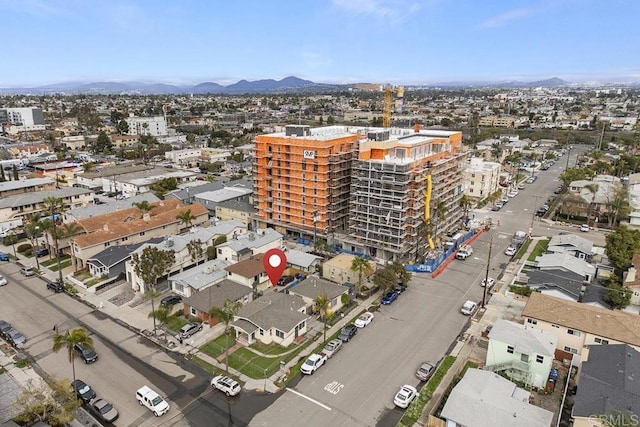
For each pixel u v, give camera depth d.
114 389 49.91
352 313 68.19
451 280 80.62
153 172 155.50
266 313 61.41
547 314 58.97
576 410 42.56
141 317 65.94
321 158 93.25
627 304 66.19
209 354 56.81
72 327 62.72
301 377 52.44
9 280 78.31
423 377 51.81
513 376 51.50
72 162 173.50
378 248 88.38
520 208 131.12
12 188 120.19
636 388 44.38
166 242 81.06
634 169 165.75
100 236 84.56
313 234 97.38
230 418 45.66
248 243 85.50
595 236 106.50
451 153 105.50
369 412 46.78
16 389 49.31
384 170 83.75
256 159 103.94
